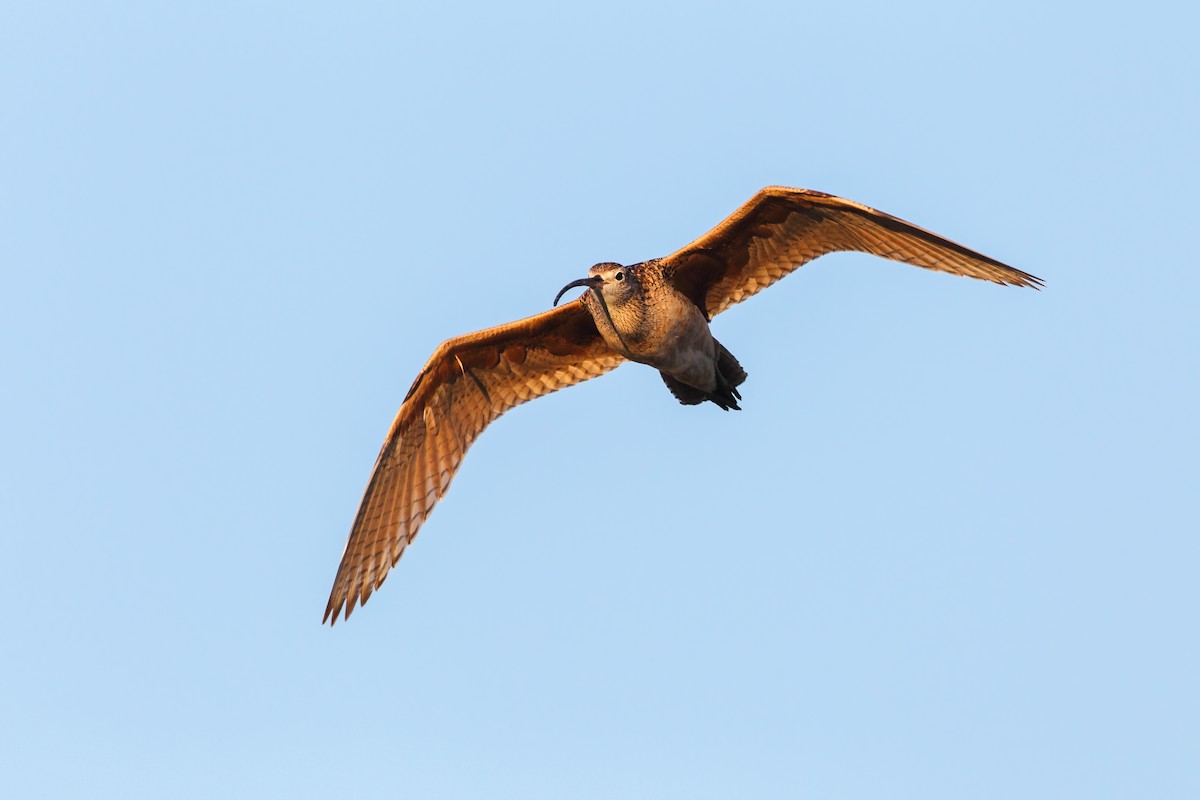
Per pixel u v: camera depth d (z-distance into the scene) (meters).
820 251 14.38
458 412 15.70
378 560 15.37
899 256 13.74
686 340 14.57
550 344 15.54
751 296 14.86
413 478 15.49
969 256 13.04
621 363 15.70
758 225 14.25
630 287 14.23
